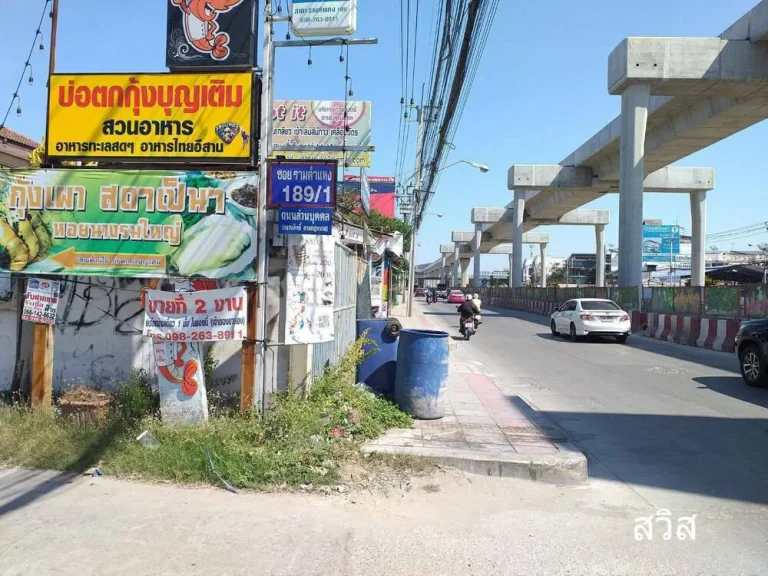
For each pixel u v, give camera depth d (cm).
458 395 988
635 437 776
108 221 699
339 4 679
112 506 492
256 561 408
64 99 712
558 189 4619
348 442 649
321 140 2588
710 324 1877
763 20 2445
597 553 437
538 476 603
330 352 916
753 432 802
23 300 759
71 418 676
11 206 710
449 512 518
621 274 2841
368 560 416
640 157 2725
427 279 17812
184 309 670
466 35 880
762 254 7825
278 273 722
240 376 746
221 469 560
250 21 689
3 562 398
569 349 1847
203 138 696
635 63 2594
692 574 407
